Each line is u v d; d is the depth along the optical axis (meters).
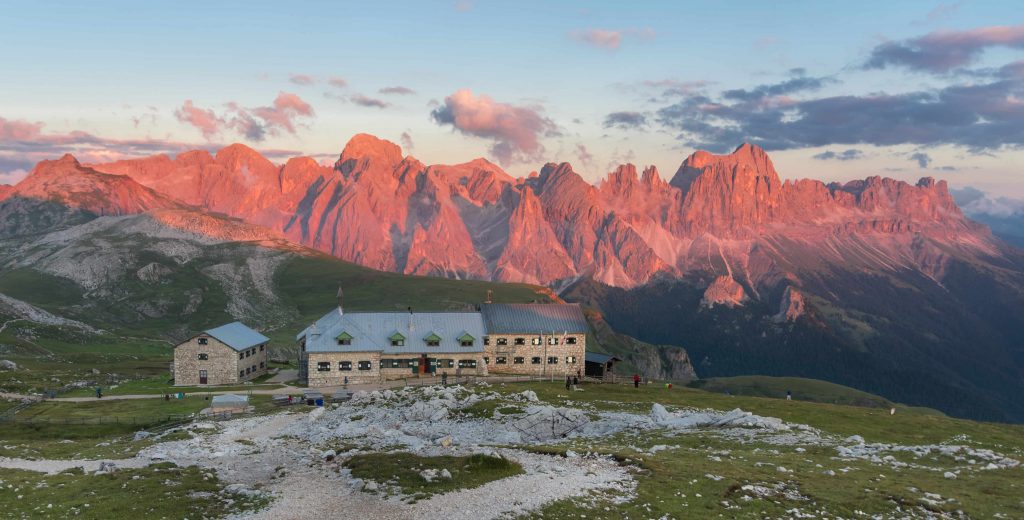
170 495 41.91
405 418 78.38
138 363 168.50
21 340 181.12
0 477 47.59
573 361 137.62
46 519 37.19
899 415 90.00
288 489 44.41
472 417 77.50
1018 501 41.84
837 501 40.97
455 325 134.38
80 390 116.12
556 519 36.31
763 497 41.41
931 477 48.59
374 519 37.09
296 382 127.44
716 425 72.69
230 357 126.88
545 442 68.56
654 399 95.44
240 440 66.69
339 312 133.38
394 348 125.94
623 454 52.81
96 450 63.47
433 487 42.97
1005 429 83.75
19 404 100.50
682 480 44.34
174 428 78.12
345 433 69.19
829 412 87.69
